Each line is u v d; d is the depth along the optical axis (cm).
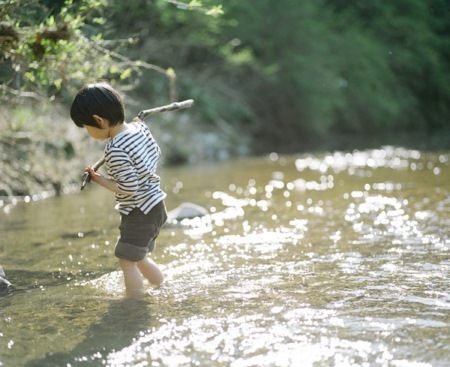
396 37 2209
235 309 266
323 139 1781
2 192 671
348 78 1936
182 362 212
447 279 301
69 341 237
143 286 309
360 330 234
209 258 368
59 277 338
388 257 351
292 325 243
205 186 765
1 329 254
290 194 654
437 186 656
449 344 218
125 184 295
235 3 1488
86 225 497
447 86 2212
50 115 804
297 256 364
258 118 1712
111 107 298
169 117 1271
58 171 751
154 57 1217
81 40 420
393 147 1329
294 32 1719
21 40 393
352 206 549
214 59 1518
